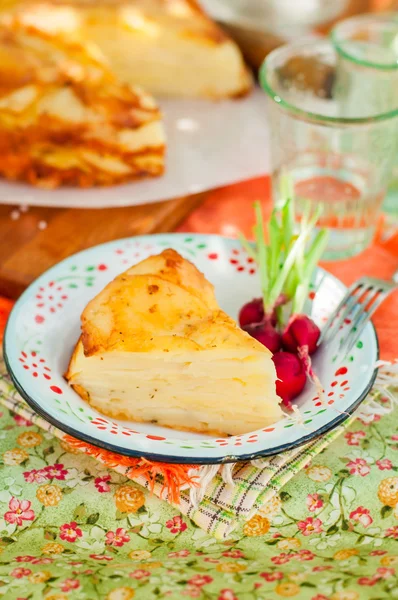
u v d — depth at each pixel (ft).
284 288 2.10
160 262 2.11
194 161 2.81
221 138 2.93
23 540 1.89
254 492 1.88
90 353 1.94
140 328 1.97
